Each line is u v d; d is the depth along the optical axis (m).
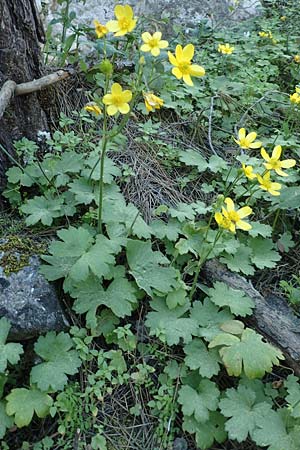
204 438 0.47
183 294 0.53
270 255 0.58
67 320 0.51
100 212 0.54
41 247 0.54
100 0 0.92
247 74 0.80
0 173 0.59
